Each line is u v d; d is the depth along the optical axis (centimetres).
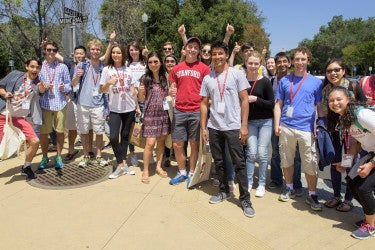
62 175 491
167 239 315
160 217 359
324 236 322
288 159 400
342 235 324
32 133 468
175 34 2431
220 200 401
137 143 502
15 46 1436
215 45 372
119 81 482
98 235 321
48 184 454
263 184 429
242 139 374
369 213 319
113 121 480
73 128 561
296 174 422
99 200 402
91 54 509
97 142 541
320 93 381
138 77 573
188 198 412
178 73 450
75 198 408
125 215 363
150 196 416
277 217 362
